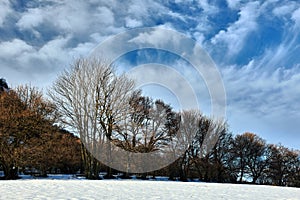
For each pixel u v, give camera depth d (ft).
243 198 43.39
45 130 85.51
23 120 80.79
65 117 88.02
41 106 87.15
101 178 90.74
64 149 96.48
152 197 40.68
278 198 44.50
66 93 87.92
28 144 82.48
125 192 45.65
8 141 80.38
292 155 140.46
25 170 104.99
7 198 34.14
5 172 80.23
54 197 36.63
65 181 64.13
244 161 134.31
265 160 139.54
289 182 138.92
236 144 133.08
